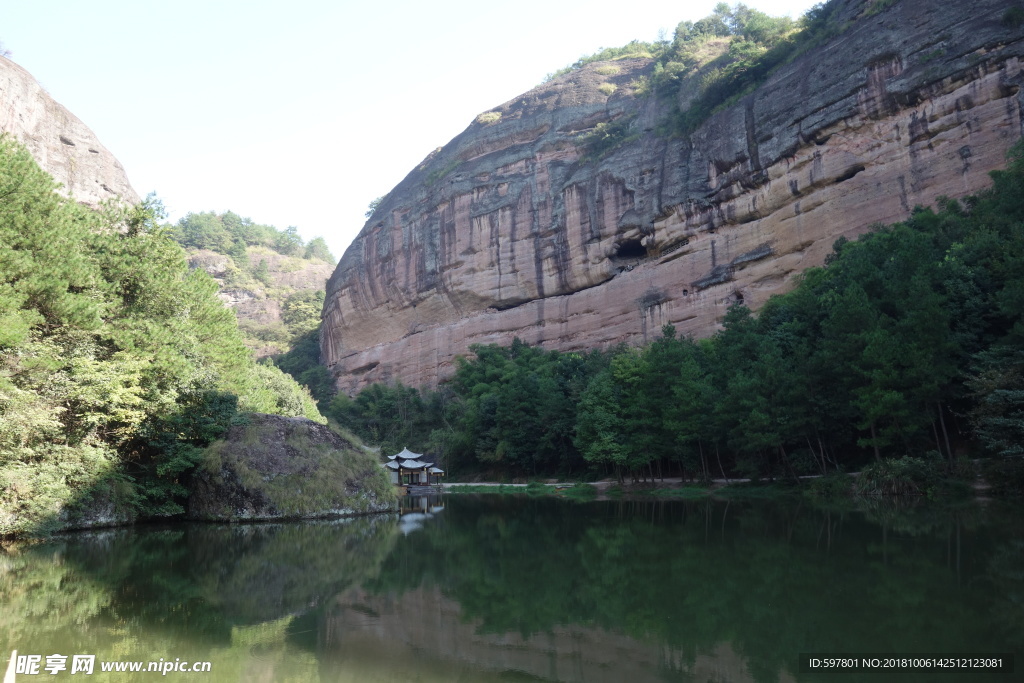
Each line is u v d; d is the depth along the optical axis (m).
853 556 13.38
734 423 35.25
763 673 7.09
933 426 28.14
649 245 62.38
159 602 10.95
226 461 25.17
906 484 25.48
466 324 80.56
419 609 10.41
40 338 20.23
